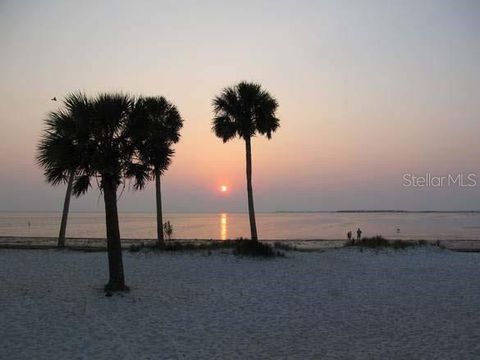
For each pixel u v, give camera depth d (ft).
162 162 49.52
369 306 42.78
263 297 46.42
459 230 253.03
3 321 36.14
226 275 59.06
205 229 266.57
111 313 39.14
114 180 45.73
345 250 83.82
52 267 64.75
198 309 41.01
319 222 422.00
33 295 45.98
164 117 80.64
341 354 28.81
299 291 49.62
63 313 38.91
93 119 43.14
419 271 64.85
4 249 88.33
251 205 80.43
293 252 80.23
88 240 128.06
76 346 29.96
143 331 33.73
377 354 28.76
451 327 35.35
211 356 28.19
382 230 254.06
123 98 44.80
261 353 28.91
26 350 29.07
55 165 44.09
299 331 34.17
